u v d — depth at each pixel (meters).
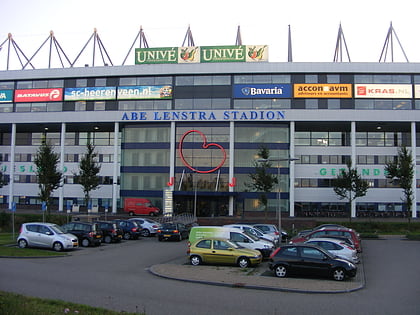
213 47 59.72
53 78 61.81
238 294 13.43
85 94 60.66
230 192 55.78
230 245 19.78
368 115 56.00
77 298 11.88
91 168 49.44
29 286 13.36
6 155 67.88
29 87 62.84
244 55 59.09
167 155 58.62
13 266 18.03
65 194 63.88
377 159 60.25
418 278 17.44
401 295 13.80
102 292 12.93
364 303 12.48
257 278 16.28
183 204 58.12
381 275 18.22
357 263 21.52
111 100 60.12
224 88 58.16
